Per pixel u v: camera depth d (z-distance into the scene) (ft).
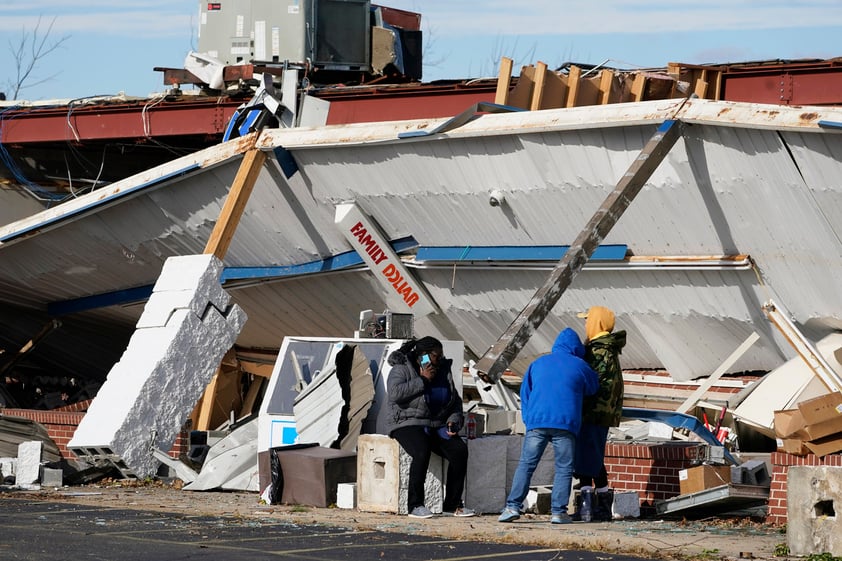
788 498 83.10
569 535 90.89
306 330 207.00
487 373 115.34
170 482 135.23
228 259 198.70
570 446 102.01
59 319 241.55
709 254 149.89
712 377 158.71
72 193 241.96
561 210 155.33
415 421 105.70
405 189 166.81
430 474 108.06
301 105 184.24
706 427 161.27
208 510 103.86
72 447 134.92
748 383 162.61
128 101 230.89
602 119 142.31
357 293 189.37
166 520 92.94
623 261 156.66
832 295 143.84
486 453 113.19
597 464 107.96
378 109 199.21
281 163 172.96
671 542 88.17
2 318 252.21
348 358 123.44
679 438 155.33
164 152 255.50
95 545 75.41
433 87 192.03
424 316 182.39
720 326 157.89
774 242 143.54
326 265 186.91
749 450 158.61
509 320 176.35
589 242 128.77
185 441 142.92
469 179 159.43
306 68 218.79
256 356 221.46
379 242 175.22
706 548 84.38
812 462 103.86
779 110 131.75
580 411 102.53
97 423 134.92
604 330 110.42
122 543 76.95
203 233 193.67
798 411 104.06
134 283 217.77
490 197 159.02
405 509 106.01
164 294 144.87
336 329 202.18
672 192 145.79
